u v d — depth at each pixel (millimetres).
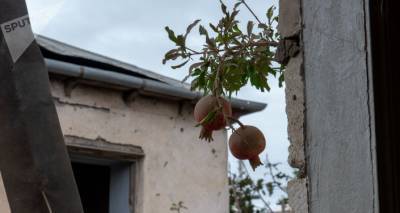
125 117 7008
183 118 7465
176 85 7172
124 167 7145
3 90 2434
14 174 2408
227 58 2646
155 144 7199
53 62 6215
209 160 7625
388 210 2076
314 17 2367
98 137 6762
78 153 6625
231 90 2701
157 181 7156
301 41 2404
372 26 2178
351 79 2211
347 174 2182
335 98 2254
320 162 2279
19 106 2426
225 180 7711
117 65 6902
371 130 2127
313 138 2316
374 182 2090
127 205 7070
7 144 2418
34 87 2459
